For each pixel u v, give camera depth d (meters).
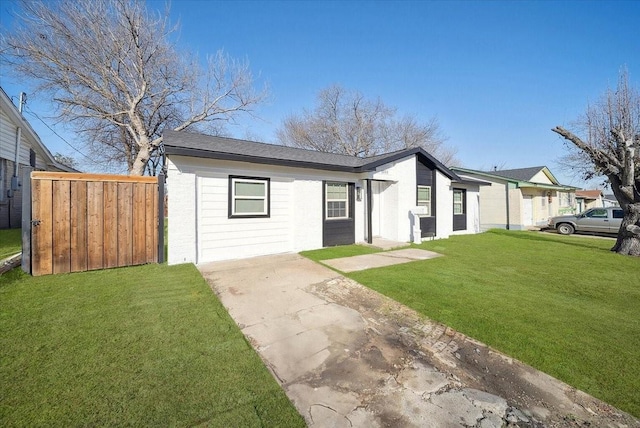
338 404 2.03
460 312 3.73
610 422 1.90
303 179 8.16
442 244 9.70
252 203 7.30
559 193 21.84
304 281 5.07
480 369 2.50
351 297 4.28
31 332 2.94
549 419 1.92
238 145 8.00
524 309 3.85
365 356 2.69
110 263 5.62
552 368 2.51
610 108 8.20
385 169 9.80
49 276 5.00
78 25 11.19
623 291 4.68
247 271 5.76
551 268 6.27
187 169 6.26
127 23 12.15
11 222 10.47
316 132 28.34
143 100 14.19
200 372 2.34
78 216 5.32
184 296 4.12
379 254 7.66
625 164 7.80
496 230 15.15
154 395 2.04
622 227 8.27
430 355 2.72
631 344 2.92
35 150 12.35
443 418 1.91
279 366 2.50
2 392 2.02
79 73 11.62
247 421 1.83
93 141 14.40
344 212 9.28
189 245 6.26
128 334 2.95
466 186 13.41
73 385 2.12
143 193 5.96
